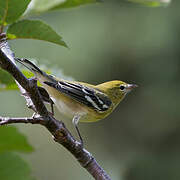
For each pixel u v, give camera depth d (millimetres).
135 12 13000
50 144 13930
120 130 13516
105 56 12852
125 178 12891
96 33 12852
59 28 12781
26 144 4926
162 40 12805
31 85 4180
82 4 5133
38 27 4031
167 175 12617
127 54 12984
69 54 12508
